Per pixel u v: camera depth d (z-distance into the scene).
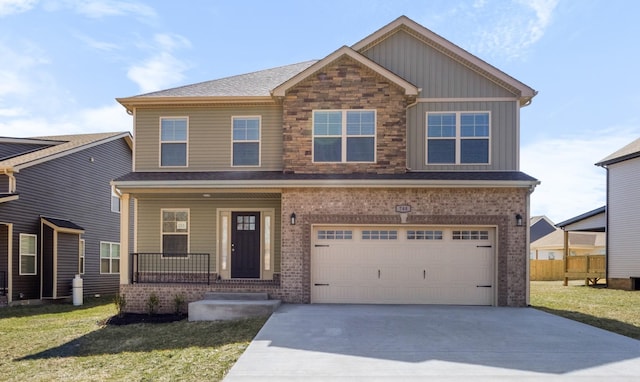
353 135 13.03
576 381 6.03
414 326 9.31
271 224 14.15
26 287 16.84
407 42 13.58
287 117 13.16
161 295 12.31
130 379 6.66
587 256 21.02
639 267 18.44
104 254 21.56
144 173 13.70
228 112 14.07
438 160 13.21
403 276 12.52
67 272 18.64
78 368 7.32
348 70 13.12
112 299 18.84
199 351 8.00
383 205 12.40
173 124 14.14
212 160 13.97
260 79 15.80
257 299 12.09
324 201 12.47
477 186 12.06
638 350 7.54
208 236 14.17
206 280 13.98
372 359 7.00
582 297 15.28
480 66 13.17
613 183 19.98
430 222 12.32
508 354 7.28
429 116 13.32
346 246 12.62
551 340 8.20
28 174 17.03
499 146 13.16
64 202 18.91
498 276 12.20
